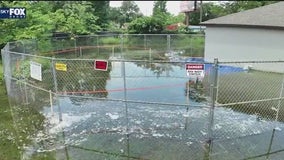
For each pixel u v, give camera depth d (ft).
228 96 38.81
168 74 51.26
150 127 28.96
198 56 72.23
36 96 36.68
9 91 37.55
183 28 112.06
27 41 52.34
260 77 49.60
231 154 23.99
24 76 36.14
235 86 43.75
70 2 132.36
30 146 25.52
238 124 29.71
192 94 39.45
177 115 31.94
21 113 32.73
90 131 28.25
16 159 23.30
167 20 110.83
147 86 43.60
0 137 27.07
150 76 49.60
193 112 32.78
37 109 33.65
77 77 46.93
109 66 56.59
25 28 60.49
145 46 81.05
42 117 31.58
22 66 37.17
